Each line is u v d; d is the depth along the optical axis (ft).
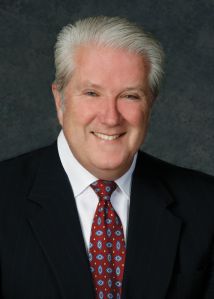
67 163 6.35
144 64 5.90
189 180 6.79
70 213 6.16
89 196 6.29
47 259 5.99
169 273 6.22
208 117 12.00
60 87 6.14
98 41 5.80
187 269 6.34
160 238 6.31
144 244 6.24
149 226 6.33
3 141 11.60
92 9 11.57
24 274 5.95
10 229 6.05
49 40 11.56
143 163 6.81
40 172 6.41
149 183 6.58
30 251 6.00
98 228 6.16
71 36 5.93
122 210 6.37
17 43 11.51
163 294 6.16
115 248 6.17
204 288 6.57
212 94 11.96
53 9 11.51
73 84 5.96
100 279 6.07
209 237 6.48
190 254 6.38
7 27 11.48
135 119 5.96
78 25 5.94
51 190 6.26
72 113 6.02
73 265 5.98
